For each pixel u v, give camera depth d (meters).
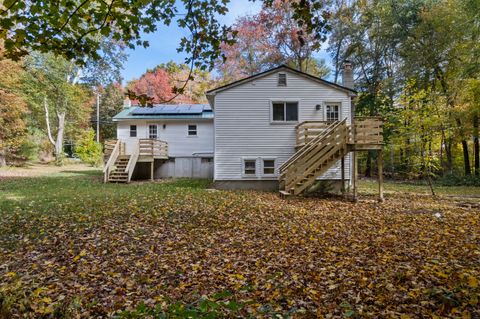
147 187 15.56
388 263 5.12
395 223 8.30
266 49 29.61
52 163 31.11
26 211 9.41
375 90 26.20
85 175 21.08
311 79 15.85
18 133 24.55
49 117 32.44
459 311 3.24
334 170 15.73
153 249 6.14
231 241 6.68
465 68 16.95
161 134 21.25
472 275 4.32
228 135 15.84
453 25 18.23
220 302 3.80
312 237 6.92
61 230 7.41
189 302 3.87
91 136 31.48
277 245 6.38
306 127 14.77
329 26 4.25
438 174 23.67
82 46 3.82
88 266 5.25
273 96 15.86
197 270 5.05
